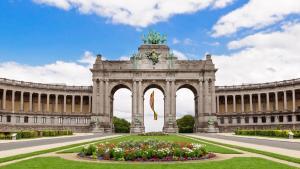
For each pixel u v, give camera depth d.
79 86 144.75
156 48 137.25
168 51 137.38
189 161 30.66
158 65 136.00
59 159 32.00
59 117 140.25
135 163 29.36
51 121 138.25
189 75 136.00
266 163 28.69
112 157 32.25
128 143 36.94
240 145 51.88
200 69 136.00
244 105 150.25
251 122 142.25
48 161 30.34
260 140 67.56
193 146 34.56
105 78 136.12
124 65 136.50
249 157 33.72
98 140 68.50
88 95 144.50
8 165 27.38
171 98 133.88
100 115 133.88
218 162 29.69
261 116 139.75
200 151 33.12
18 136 77.81
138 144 36.22
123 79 135.88
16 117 129.00
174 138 77.31
